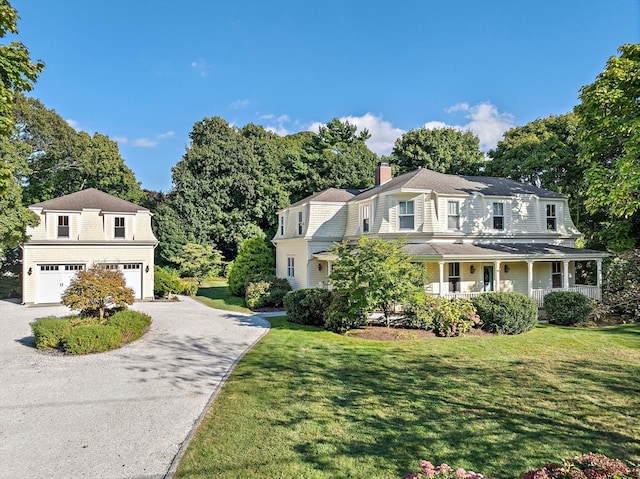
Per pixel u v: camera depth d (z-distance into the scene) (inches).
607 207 775.1
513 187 880.3
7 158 753.6
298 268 971.9
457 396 296.2
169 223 1391.5
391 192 768.9
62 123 1503.4
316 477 183.6
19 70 380.8
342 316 546.3
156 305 900.6
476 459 200.4
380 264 515.2
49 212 946.1
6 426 249.1
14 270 1167.6
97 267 571.5
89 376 357.1
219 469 192.2
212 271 1430.9
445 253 689.6
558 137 1058.7
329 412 264.5
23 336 552.1
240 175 1529.3
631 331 553.6
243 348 470.3
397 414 260.8
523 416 257.4
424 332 543.5
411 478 132.0
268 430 236.4
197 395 305.0
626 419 253.4
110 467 198.7
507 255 715.4
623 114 561.9
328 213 943.0
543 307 699.4
